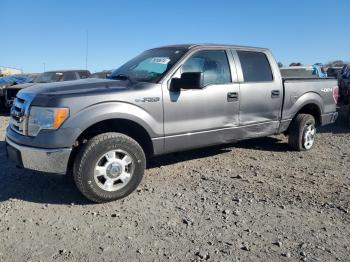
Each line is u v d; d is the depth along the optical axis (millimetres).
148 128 5211
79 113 4664
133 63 6238
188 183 5594
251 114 6484
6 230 4125
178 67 5566
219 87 5969
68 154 4625
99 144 4711
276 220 4410
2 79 16641
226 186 5480
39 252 3689
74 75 16375
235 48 6418
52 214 4531
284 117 7098
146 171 6113
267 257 3629
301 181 5781
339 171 6348
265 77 6770
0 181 5637
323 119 7875
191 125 5668
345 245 3881
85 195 4734
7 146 5109
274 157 7113
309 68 13914
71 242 3881
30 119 4734
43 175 5871
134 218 4430
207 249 3756
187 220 4367
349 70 16016
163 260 3562
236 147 7734
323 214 4598
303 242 3916
